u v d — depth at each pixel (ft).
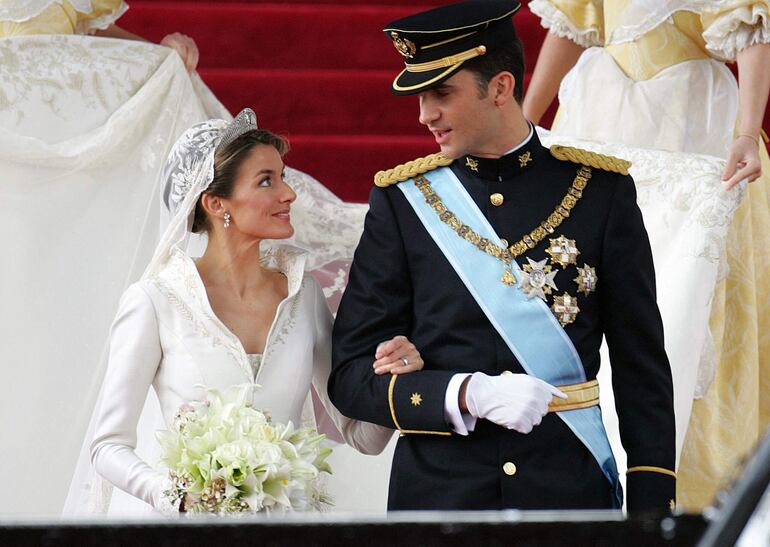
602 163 34.86
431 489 33.22
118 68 53.72
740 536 15.03
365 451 37.47
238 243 36.94
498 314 33.47
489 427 33.19
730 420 47.50
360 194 78.18
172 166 38.32
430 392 32.68
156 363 35.94
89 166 52.60
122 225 52.65
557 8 55.06
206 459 31.60
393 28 33.88
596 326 34.35
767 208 50.24
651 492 33.06
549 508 32.60
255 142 36.73
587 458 33.42
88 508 39.11
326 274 43.78
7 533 17.78
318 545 18.22
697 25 51.26
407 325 34.88
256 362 36.04
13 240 51.78
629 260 34.14
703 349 44.52
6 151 51.57
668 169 44.70
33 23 54.44
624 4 51.26
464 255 34.09
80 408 51.29
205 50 87.15
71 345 51.60
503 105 34.37
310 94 82.58
